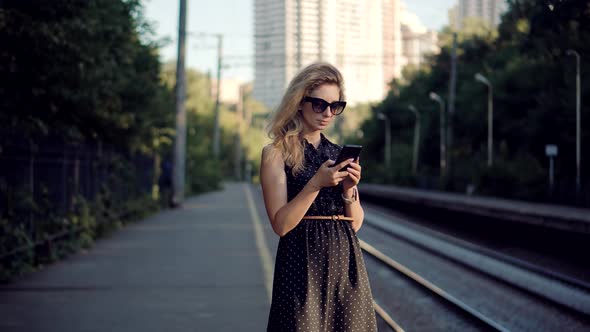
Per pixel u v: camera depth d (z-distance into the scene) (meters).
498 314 8.52
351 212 3.30
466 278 11.59
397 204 38.62
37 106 11.20
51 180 11.90
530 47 20.05
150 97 17.09
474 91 56.66
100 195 15.90
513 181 38.47
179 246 13.89
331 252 3.21
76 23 10.05
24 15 9.55
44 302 7.98
